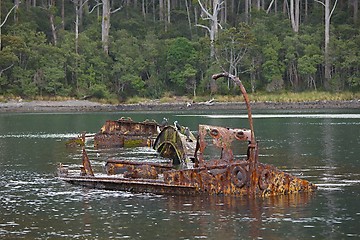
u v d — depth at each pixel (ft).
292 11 481.46
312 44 455.63
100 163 140.77
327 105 415.44
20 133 226.99
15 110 400.06
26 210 90.48
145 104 420.77
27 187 108.06
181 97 448.65
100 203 94.38
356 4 483.10
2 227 81.10
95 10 550.36
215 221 82.79
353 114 327.67
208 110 401.08
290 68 456.04
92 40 479.00
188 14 511.81
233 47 441.27
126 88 456.86
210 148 169.27
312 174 119.24
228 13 540.93
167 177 99.86
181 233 77.56
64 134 221.25
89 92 436.35
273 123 261.85
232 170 96.99
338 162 135.85
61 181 113.19
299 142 181.27
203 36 497.87
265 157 146.51
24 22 460.55
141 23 515.09
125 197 98.43
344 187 104.42
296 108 414.62
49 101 420.36
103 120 296.51
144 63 457.68
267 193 96.99
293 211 87.45
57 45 458.91
